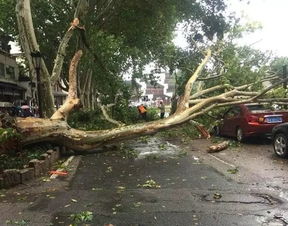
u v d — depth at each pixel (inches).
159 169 403.5
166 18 1078.4
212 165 417.7
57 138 452.4
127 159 480.7
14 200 281.6
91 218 235.8
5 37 1393.9
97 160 476.1
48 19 1112.8
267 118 579.2
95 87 1330.0
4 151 394.9
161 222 227.6
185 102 521.7
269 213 241.1
